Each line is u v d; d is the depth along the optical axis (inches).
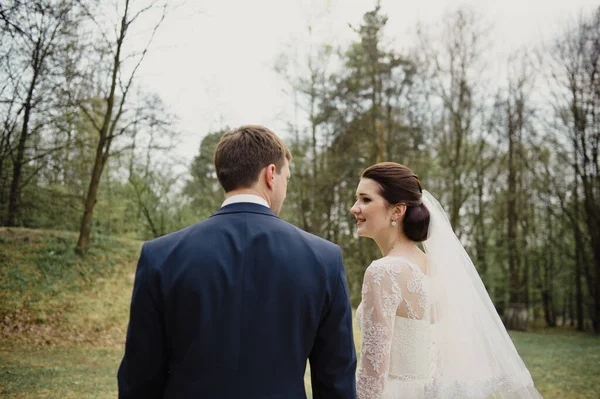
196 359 45.1
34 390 203.9
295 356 46.9
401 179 79.8
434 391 71.1
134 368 46.9
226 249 48.8
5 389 201.3
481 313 78.2
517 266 821.9
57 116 486.6
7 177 496.7
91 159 585.9
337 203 760.3
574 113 715.4
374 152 700.7
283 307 47.2
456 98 738.2
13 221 542.6
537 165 806.5
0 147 476.1
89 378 241.8
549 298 964.0
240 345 45.6
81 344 353.4
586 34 705.6
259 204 52.9
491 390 73.9
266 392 44.9
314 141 740.0
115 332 394.0
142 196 665.0
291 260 48.9
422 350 72.6
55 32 445.1
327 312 49.7
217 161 55.4
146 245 49.7
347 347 49.7
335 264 51.1
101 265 515.5
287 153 57.6
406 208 80.3
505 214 846.5
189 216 676.7
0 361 263.4
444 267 77.7
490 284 844.6
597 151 716.0
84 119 542.3
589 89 709.3
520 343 545.3
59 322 383.9
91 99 509.0
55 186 564.4
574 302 1044.5
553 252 916.6
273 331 46.5
